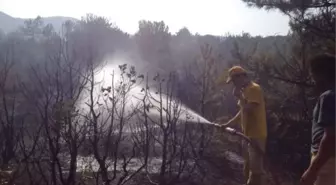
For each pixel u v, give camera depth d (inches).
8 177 195.8
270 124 350.0
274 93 344.8
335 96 133.0
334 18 300.7
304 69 315.6
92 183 210.5
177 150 298.0
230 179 289.1
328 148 130.6
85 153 227.8
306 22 309.7
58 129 188.4
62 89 215.9
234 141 347.3
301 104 334.6
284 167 335.6
